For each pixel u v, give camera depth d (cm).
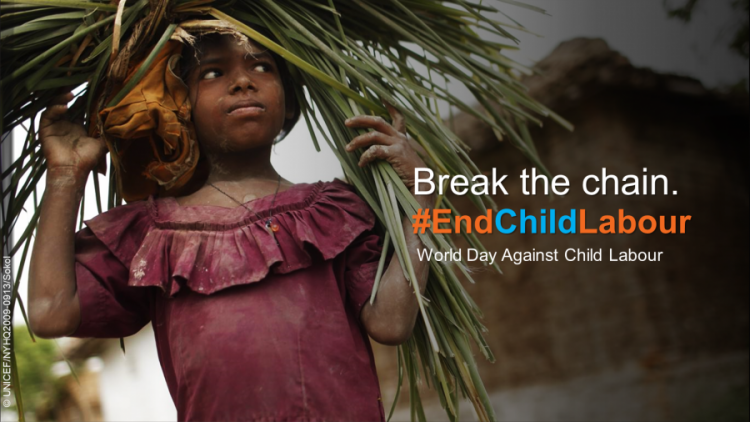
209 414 161
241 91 186
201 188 189
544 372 647
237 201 183
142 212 181
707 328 609
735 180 654
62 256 168
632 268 616
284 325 166
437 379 198
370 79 196
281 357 163
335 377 166
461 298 188
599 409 595
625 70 594
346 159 192
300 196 183
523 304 669
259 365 162
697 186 637
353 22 214
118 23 175
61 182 172
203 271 169
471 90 229
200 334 165
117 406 1027
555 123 655
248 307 167
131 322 179
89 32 183
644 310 606
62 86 188
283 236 174
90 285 172
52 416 966
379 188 180
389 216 176
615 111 632
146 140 196
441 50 216
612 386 601
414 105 191
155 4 182
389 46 223
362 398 167
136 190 201
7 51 178
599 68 598
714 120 653
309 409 161
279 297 169
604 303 623
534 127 657
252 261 169
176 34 179
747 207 654
